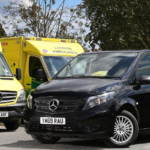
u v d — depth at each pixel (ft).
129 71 28.53
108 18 81.56
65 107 25.88
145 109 28.22
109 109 25.70
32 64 50.55
